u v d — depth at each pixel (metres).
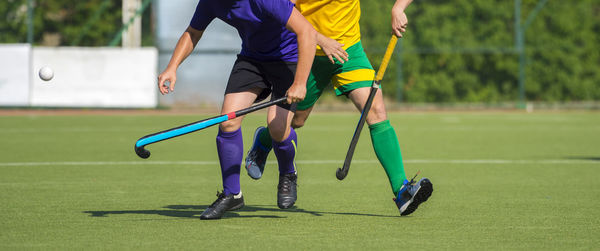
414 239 15.20
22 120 59.53
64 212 18.53
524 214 18.44
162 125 54.81
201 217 17.47
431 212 18.72
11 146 38.12
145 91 72.81
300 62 16.20
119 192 22.38
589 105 81.94
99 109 72.12
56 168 28.70
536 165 30.48
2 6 73.56
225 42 74.56
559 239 15.26
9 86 70.19
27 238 15.21
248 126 54.12
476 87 81.00
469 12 80.56
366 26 78.19
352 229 16.28
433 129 53.00
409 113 75.50
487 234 15.76
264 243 14.72
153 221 17.23
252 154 19.30
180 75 74.38
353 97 18.09
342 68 18.05
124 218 17.67
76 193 22.06
